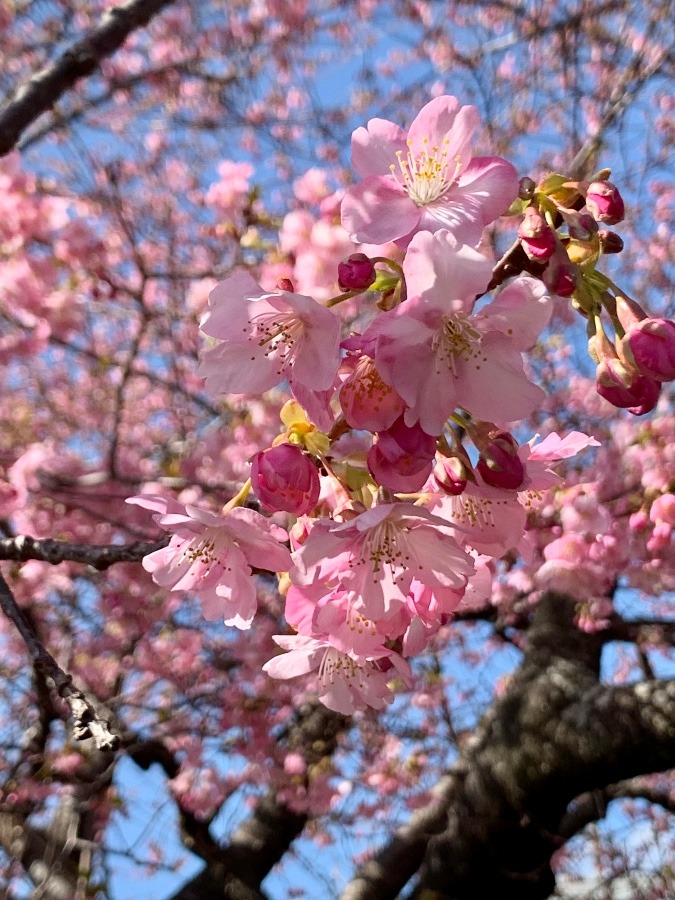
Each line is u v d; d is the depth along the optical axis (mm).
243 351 1336
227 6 6883
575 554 4039
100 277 3854
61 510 4676
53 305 3686
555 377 6973
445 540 1298
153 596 5059
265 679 5719
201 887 6004
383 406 1201
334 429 1376
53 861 5289
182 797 6102
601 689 5086
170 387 5168
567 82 6719
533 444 1632
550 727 5066
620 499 4098
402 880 5691
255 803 6832
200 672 6309
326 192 3221
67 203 3611
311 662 1602
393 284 1345
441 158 1363
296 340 1325
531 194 1344
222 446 4520
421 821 5859
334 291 2730
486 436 1321
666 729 4625
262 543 1474
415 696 7004
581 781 4980
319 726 6297
